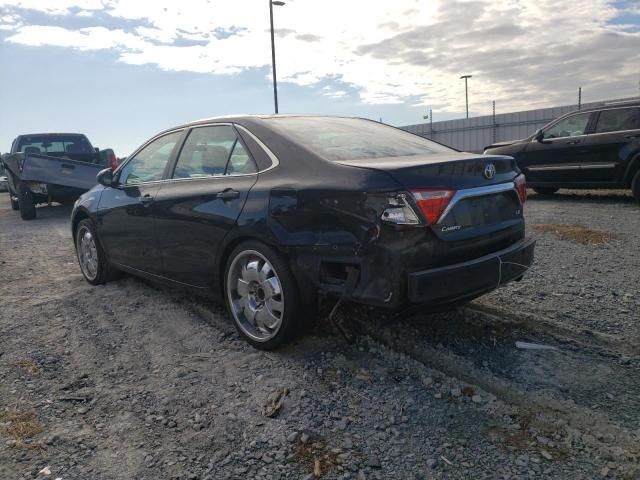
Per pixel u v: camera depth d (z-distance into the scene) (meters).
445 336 3.81
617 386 3.10
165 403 3.06
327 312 3.61
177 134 4.63
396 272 2.97
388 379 3.24
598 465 2.44
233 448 2.63
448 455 2.53
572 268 5.42
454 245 3.12
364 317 4.09
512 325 3.99
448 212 3.08
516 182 3.67
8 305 4.92
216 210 3.81
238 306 3.84
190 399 3.10
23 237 9.22
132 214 4.73
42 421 2.89
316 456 2.55
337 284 3.21
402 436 2.69
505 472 2.40
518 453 2.54
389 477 2.39
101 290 5.33
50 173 11.34
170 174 4.50
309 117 4.31
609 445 2.57
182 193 4.16
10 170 12.48
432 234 3.04
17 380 3.38
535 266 5.55
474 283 3.18
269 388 3.17
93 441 2.71
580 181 10.26
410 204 2.97
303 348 3.68
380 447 2.61
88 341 4.00
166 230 4.33
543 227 7.57
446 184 3.10
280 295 3.50
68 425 2.86
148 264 4.68
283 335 3.50
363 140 3.91
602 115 9.99
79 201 5.73
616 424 2.73
